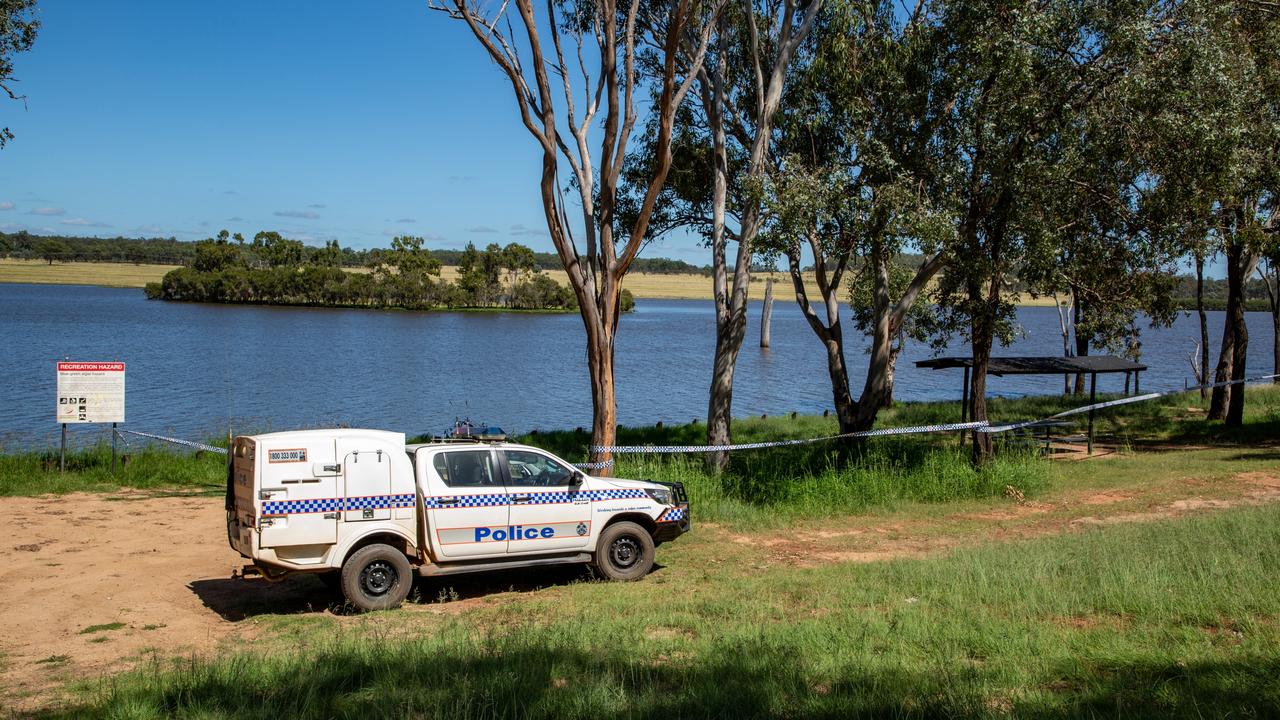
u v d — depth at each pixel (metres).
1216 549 10.20
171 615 9.60
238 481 9.93
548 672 6.73
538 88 15.44
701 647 7.47
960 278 17.59
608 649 7.41
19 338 65.56
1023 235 16.66
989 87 15.99
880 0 18.69
